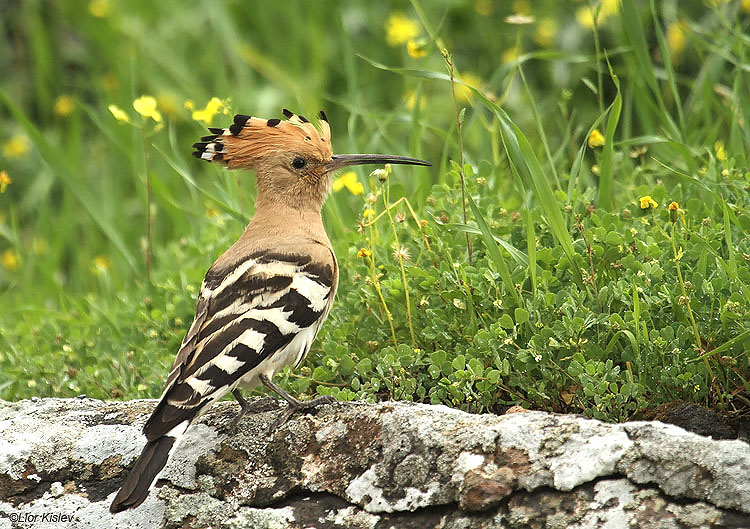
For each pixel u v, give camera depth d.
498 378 8.02
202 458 7.84
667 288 8.34
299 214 9.62
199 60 17.31
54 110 17.77
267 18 17.48
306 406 7.99
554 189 11.34
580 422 6.98
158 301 10.85
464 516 6.88
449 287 9.07
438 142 14.34
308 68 16.69
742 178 9.98
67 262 15.44
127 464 7.99
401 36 14.65
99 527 7.74
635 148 12.46
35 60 17.88
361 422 7.59
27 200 15.95
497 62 15.80
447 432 7.21
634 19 11.32
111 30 17.84
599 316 8.22
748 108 11.81
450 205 9.95
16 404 8.82
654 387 8.02
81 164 16.41
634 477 6.60
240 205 11.54
